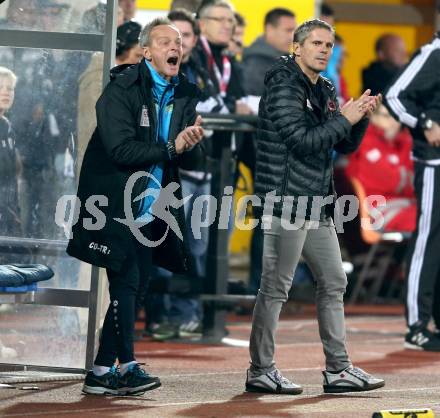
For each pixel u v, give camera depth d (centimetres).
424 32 6031
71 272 2634
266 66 3897
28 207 2650
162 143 2397
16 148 2652
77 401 2341
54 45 2627
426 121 3316
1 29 2639
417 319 3378
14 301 2472
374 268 4791
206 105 3425
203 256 3578
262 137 2456
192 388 2547
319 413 2277
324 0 5997
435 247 3353
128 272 2362
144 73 2369
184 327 3503
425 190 3347
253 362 2509
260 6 4766
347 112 2406
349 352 3303
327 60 2423
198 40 3462
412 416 2067
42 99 2639
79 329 2631
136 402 2347
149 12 4634
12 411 2223
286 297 2495
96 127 2375
